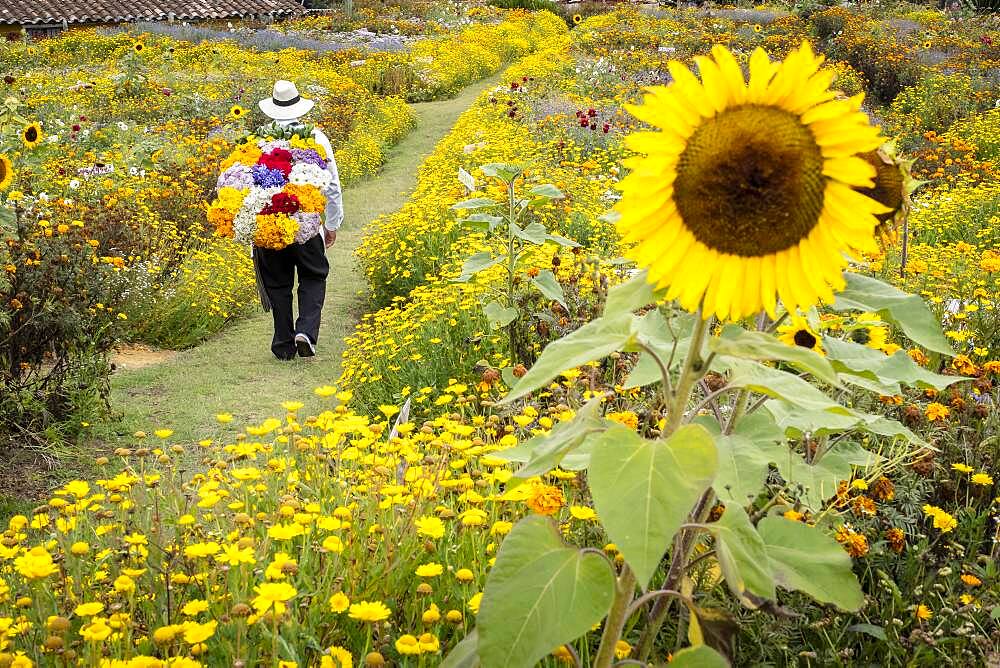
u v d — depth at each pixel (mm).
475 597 2223
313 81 21625
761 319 2217
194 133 15430
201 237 9664
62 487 4461
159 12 33125
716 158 1341
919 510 2865
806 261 1364
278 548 2734
